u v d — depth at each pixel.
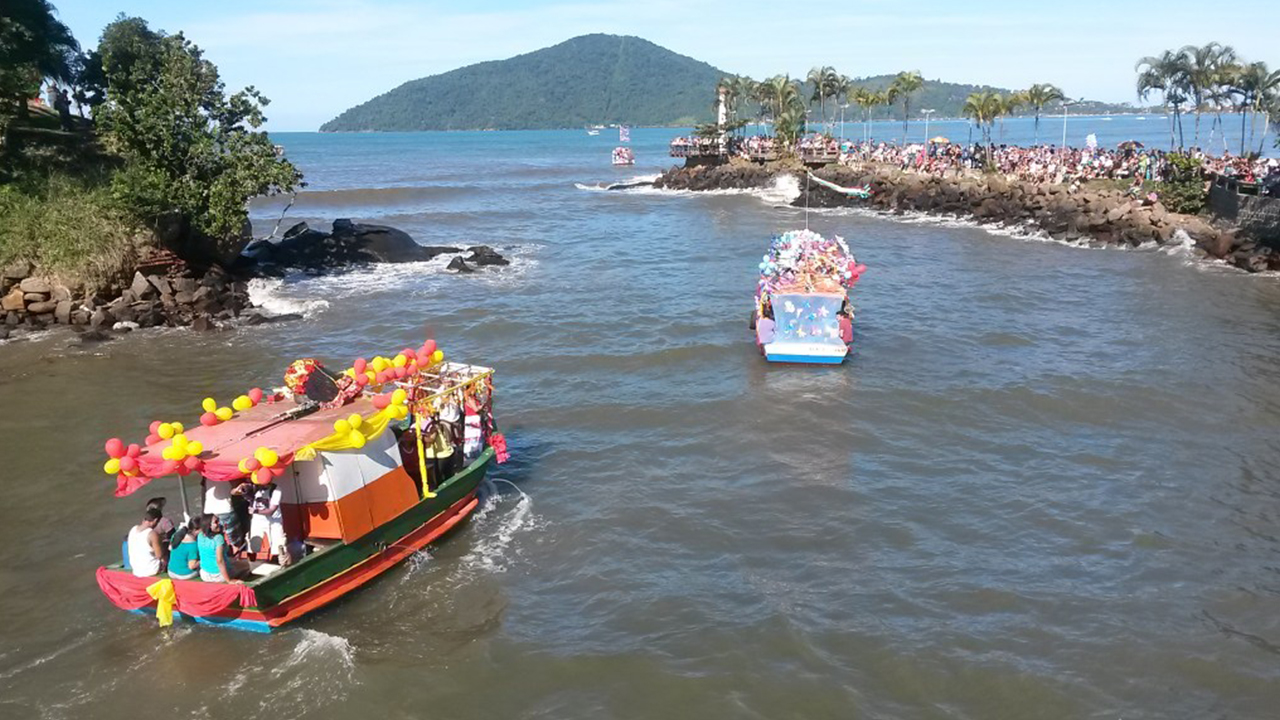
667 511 17.41
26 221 33.44
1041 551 15.73
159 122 36.53
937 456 19.94
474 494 17.34
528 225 61.12
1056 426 21.67
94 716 11.81
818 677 12.31
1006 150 71.75
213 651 13.16
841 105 122.62
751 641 13.15
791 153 89.50
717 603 14.18
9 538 16.66
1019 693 11.95
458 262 42.66
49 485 18.95
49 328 31.84
